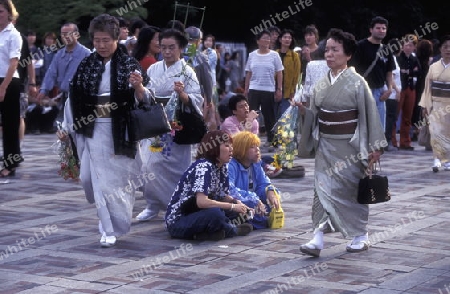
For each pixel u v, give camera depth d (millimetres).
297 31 33500
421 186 13617
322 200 8938
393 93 18656
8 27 13586
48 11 25562
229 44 29188
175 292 7617
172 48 10469
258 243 9508
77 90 9258
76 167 10242
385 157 17734
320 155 9039
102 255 8945
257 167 10430
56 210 11336
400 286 7816
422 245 9422
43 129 21688
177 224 9641
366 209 9094
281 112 18688
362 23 34750
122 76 9211
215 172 9695
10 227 10297
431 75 15234
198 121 10469
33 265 8547
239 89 21078
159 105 9289
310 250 8805
